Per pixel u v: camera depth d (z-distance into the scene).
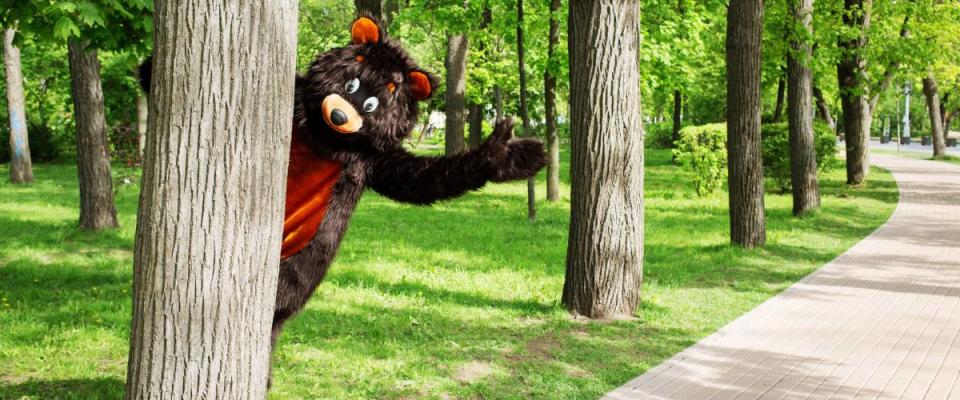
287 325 8.37
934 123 40.75
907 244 14.81
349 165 5.10
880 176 29.11
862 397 6.69
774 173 23.41
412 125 5.26
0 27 9.30
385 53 5.08
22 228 15.17
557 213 18.84
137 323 3.57
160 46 3.46
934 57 24.86
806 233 15.98
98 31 8.77
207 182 3.45
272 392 6.34
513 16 16.95
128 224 15.78
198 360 3.53
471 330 8.48
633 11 8.79
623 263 9.11
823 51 18.72
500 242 14.62
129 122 32.81
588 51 8.79
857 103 25.41
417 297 9.94
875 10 23.22
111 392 6.33
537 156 4.89
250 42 3.46
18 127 25.16
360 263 12.20
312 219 5.07
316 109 4.89
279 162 3.67
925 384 7.04
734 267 12.41
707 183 22.53
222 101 3.43
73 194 22.00
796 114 18.52
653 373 7.22
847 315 9.52
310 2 29.64
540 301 9.81
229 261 3.53
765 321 9.18
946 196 22.89
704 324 8.97
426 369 7.04
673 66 19.53
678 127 36.38
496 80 24.39
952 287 11.16
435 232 15.82
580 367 7.33
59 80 33.56
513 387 6.69
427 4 18.06
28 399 6.11
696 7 19.23
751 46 13.62
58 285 10.55
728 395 6.68
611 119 8.88
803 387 6.92
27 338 7.85
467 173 4.89
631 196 9.05
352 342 7.87
